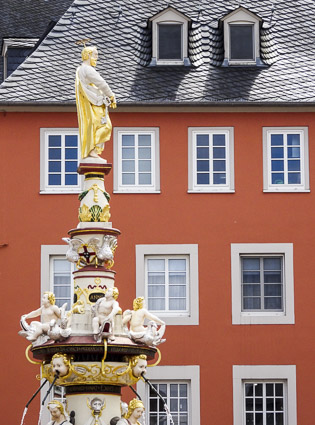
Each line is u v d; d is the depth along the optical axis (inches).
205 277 1557.6
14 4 2038.6
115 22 1685.5
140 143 1581.0
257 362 1540.4
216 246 1565.0
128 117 1583.4
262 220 1573.6
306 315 1553.9
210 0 1726.1
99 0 1712.6
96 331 877.8
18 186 1571.1
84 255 911.0
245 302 1565.0
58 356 877.2
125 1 1715.1
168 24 1649.9
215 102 1577.3
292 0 1733.5
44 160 1576.0
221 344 1542.8
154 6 1713.8
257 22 1656.0
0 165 1573.6
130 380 897.5
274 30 1686.8
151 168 1578.5
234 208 1574.8
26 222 1565.0
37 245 1560.0
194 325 1545.3
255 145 1584.6
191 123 1584.6
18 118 1579.7
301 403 1534.2
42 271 1555.1
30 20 2023.9
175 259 1566.2
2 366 1526.8
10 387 1521.9
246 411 1534.2
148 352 898.7
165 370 1533.0
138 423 908.0
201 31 1678.2
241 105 1581.0
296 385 1537.9
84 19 1684.3
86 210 919.0
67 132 1579.7
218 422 1528.1
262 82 1616.6
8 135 1578.5
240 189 1578.5
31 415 1514.5
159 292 1558.8
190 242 1565.0
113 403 896.9
